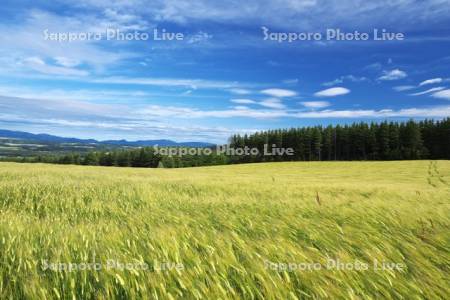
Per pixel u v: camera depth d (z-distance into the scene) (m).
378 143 87.75
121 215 5.38
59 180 11.24
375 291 2.47
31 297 2.26
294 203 6.26
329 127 92.06
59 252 2.85
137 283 2.39
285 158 88.25
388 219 4.59
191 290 2.28
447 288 2.47
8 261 2.82
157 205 6.39
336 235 3.74
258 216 4.89
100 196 7.97
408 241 3.54
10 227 3.62
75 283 2.48
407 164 60.16
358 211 5.20
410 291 2.43
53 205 6.80
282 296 2.35
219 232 3.75
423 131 88.94
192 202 6.67
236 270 2.67
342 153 90.94
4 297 2.31
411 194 8.05
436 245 3.44
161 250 2.99
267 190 9.70
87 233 3.51
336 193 9.09
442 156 84.81
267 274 2.53
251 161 87.56
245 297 2.33
